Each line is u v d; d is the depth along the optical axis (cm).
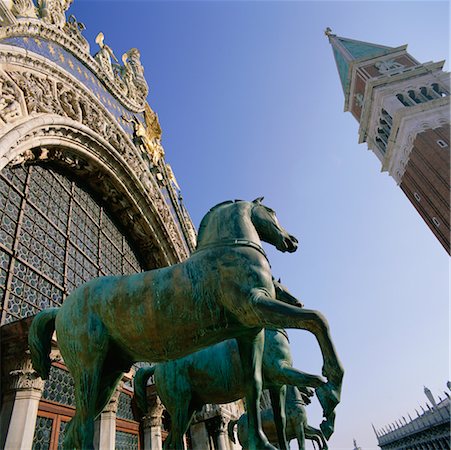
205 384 632
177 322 372
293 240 457
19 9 959
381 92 4491
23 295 774
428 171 3716
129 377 1001
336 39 6059
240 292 352
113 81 1652
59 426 721
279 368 588
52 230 981
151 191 1608
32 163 970
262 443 351
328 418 488
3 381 598
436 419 6241
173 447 581
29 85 866
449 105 3928
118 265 1416
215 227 414
